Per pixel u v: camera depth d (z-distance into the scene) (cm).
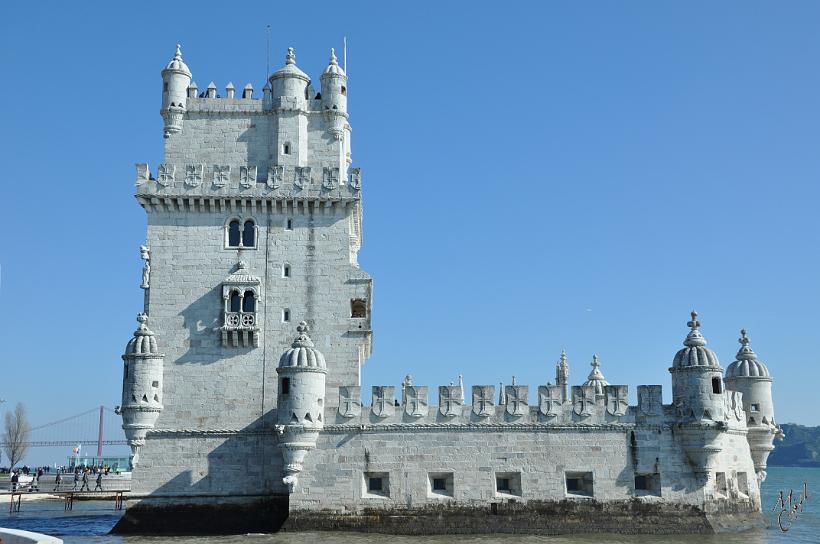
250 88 7338
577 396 6462
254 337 6806
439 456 6366
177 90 7231
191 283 6906
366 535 6181
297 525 6278
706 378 6425
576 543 5931
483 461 6362
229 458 6681
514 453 6378
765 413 7262
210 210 7012
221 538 6231
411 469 6344
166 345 6825
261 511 6594
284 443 6294
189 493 6612
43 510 9725
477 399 6444
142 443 6612
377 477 6391
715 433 6344
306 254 6981
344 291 6944
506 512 6300
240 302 6856
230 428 6719
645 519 6300
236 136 7238
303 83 7356
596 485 6350
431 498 6303
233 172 7150
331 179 7044
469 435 6397
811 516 8419
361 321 6900
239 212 7025
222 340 6806
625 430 6419
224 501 6612
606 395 6475
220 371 6800
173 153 7181
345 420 6412
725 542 6022
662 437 6425
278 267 6962
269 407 6756
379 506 6294
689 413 6394
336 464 6350
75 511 9619
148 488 6606
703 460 6362
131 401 6581
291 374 6338
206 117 7256
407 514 6281
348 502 6306
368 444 6369
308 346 6462
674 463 6400
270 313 6900
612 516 6303
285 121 7231
